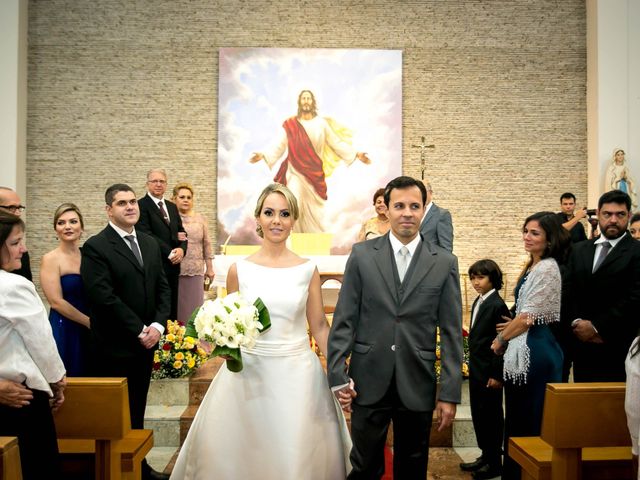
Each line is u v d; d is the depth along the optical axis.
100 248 3.45
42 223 9.64
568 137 9.91
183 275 6.55
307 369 2.88
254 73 9.74
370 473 2.73
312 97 9.78
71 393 2.80
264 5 9.78
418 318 2.70
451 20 9.85
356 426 2.72
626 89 9.56
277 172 9.79
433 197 9.86
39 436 2.45
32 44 9.62
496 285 3.92
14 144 9.27
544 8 9.91
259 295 2.88
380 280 2.73
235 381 2.83
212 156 9.79
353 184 9.83
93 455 3.02
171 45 9.74
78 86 9.66
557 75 9.91
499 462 3.87
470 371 3.90
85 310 3.83
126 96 9.71
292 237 6.60
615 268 3.44
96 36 9.68
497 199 9.89
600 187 9.57
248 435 2.76
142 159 9.73
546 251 3.21
